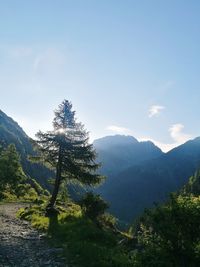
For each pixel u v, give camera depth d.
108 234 21.95
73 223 24.97
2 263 14.70
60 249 18.28
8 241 19.77
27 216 33.19
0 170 81.62
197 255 13.06
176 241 13.37
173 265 13.20
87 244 18.34
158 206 14.25
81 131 39.03
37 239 21.20
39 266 14.73
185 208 13.51
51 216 32.09
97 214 30.09
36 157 39.81
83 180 38.00
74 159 38.47
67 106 39.50
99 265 14.84
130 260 14.85
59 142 38.19
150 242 14.09
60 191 42.78
